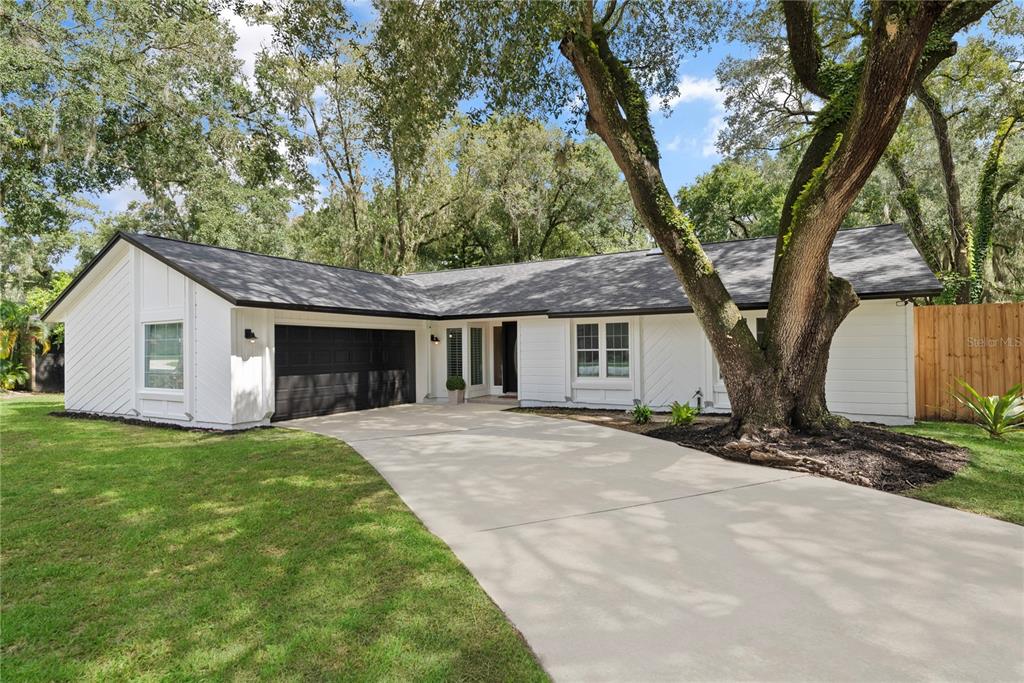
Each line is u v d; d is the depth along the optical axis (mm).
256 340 10117
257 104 21797
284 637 2820
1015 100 15250
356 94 21141
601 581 3430
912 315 9539
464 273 17531
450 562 3709
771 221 28594
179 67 18062
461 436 8734
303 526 4453
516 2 7301
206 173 20375
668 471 6242
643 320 11883
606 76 7812
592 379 12430
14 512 4863
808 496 5191
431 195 25516
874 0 5543
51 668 2588
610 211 30078
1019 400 8266
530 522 4543
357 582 3432
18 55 13133
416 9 8375
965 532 4211
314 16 9094
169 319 10523
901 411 9594
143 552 3959
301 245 25891
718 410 11195
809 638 2754
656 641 2746
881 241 11375
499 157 25500
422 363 14312
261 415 10133
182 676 2514
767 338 7461
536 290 14164
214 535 4277
